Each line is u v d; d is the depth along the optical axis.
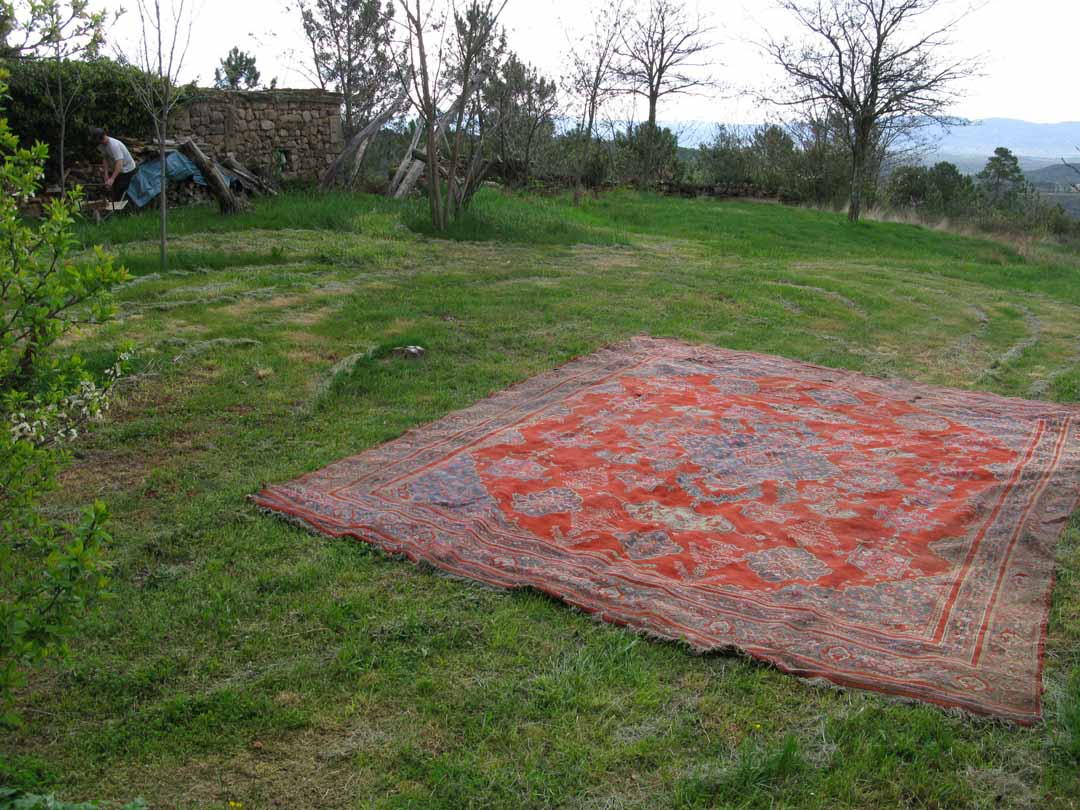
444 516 4.75
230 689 3.33
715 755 3.07
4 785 2.80
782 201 29.78
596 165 26.12
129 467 5.20
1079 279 15.69
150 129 14.79
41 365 3.20
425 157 16.78
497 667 3.52
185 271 9.96
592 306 9.77
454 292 10.03
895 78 23.62
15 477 2.97
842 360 8.42
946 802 2.87
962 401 7.19
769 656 3.56
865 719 3.21
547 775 2.95
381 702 3.30
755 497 5.14
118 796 2.82
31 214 11.80
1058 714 3.24
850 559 4.43
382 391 6.78
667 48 31.81
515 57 22.12
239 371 6.86
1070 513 5.01
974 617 3.92
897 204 32.81
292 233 12.92
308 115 17.16
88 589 2.75
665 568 4.30
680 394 7.01
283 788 2.88
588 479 5.31
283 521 4.66
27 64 12.88
